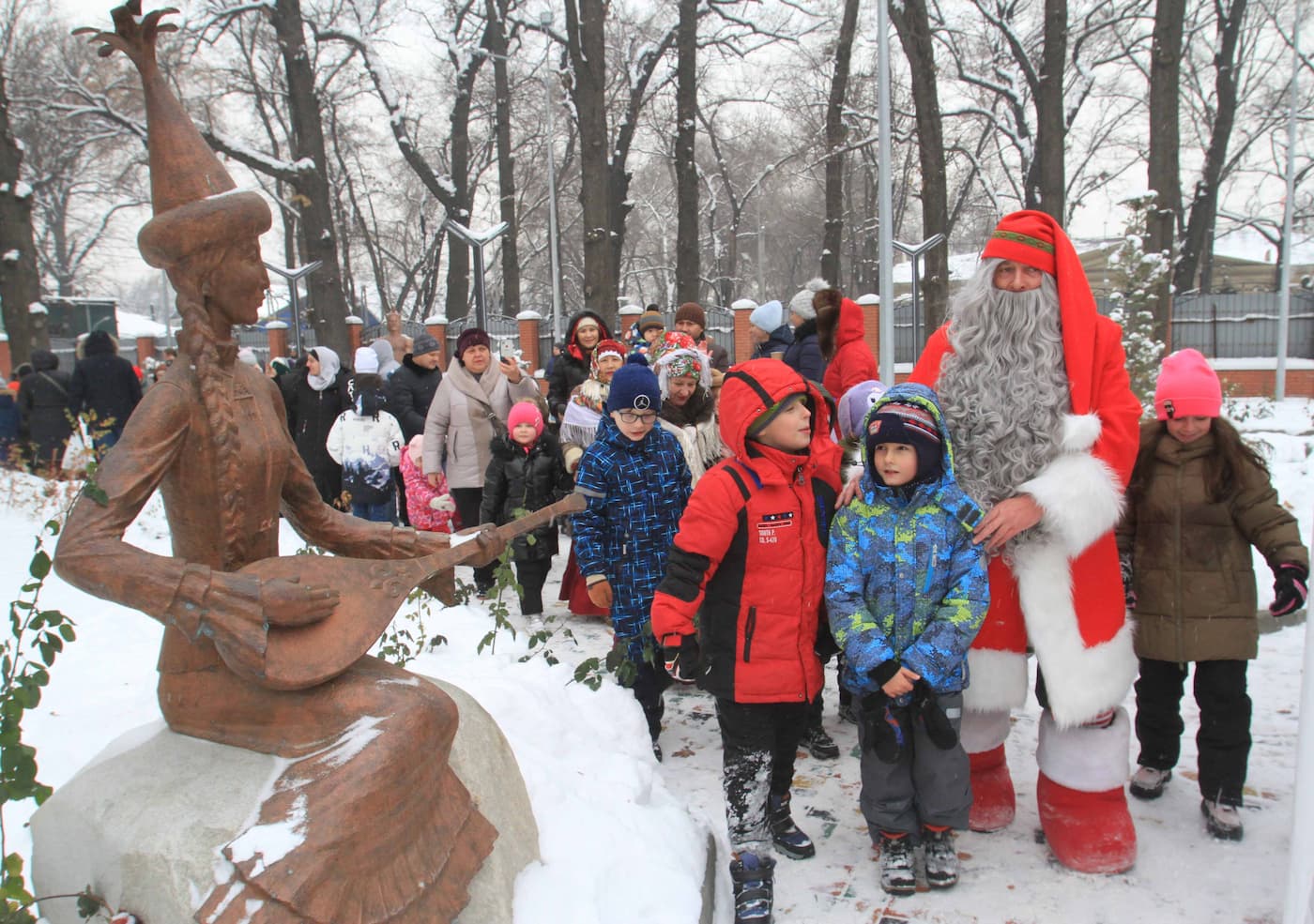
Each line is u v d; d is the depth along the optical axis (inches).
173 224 79.7
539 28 941.2
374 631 83.4
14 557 247.9
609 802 115.4
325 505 98.3
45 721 141.3
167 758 86.3
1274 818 132.3
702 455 222.7
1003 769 133.2
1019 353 121.6
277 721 84.8
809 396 123.1
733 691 115.2
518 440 235.9
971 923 110.7
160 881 76.4
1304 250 1322.6
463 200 1048.2
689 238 905.5
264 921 72.0
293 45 805.9
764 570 116.3
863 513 117.5
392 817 79.6
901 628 114.9
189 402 82.3
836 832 134.3
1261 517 127.9
